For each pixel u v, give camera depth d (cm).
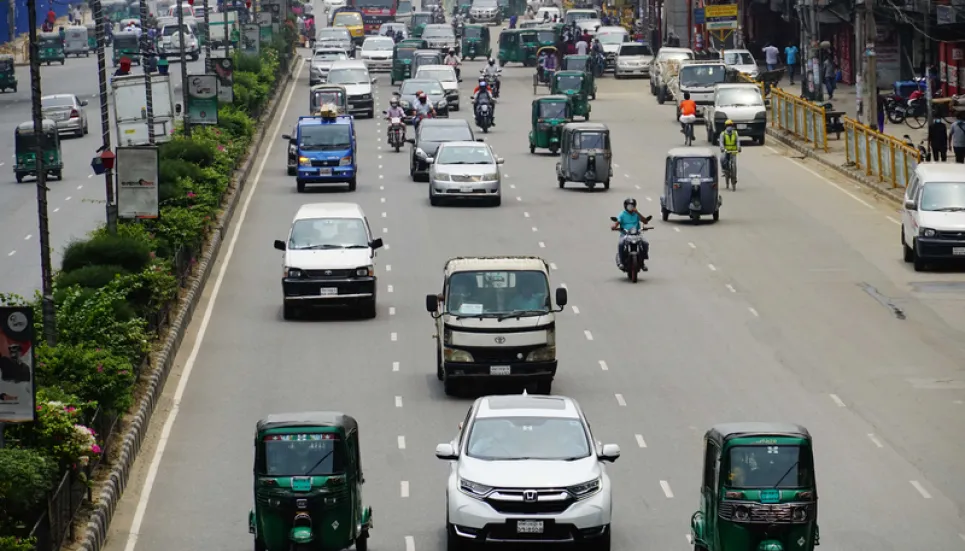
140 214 9319
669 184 12131
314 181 13838
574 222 12238
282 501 4941
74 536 5303
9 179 15362
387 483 6125
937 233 10125
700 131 17662
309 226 9438
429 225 12188
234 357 8294
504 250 11144
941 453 6462
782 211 12600
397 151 16588
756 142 16775
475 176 12950
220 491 6106
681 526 5562
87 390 6309
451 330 7344
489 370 7331
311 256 9188
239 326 9025
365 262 9150
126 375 6481
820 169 14825
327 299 9081
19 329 4903
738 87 16712
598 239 11544
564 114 16125
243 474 6322
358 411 7200
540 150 16625
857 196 13238
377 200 13462
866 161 14038
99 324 7144
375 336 8731
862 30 16825
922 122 16688
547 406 5512
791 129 16750
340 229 9412
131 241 8688
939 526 5553
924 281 9931
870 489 6003
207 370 8025
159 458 6556
